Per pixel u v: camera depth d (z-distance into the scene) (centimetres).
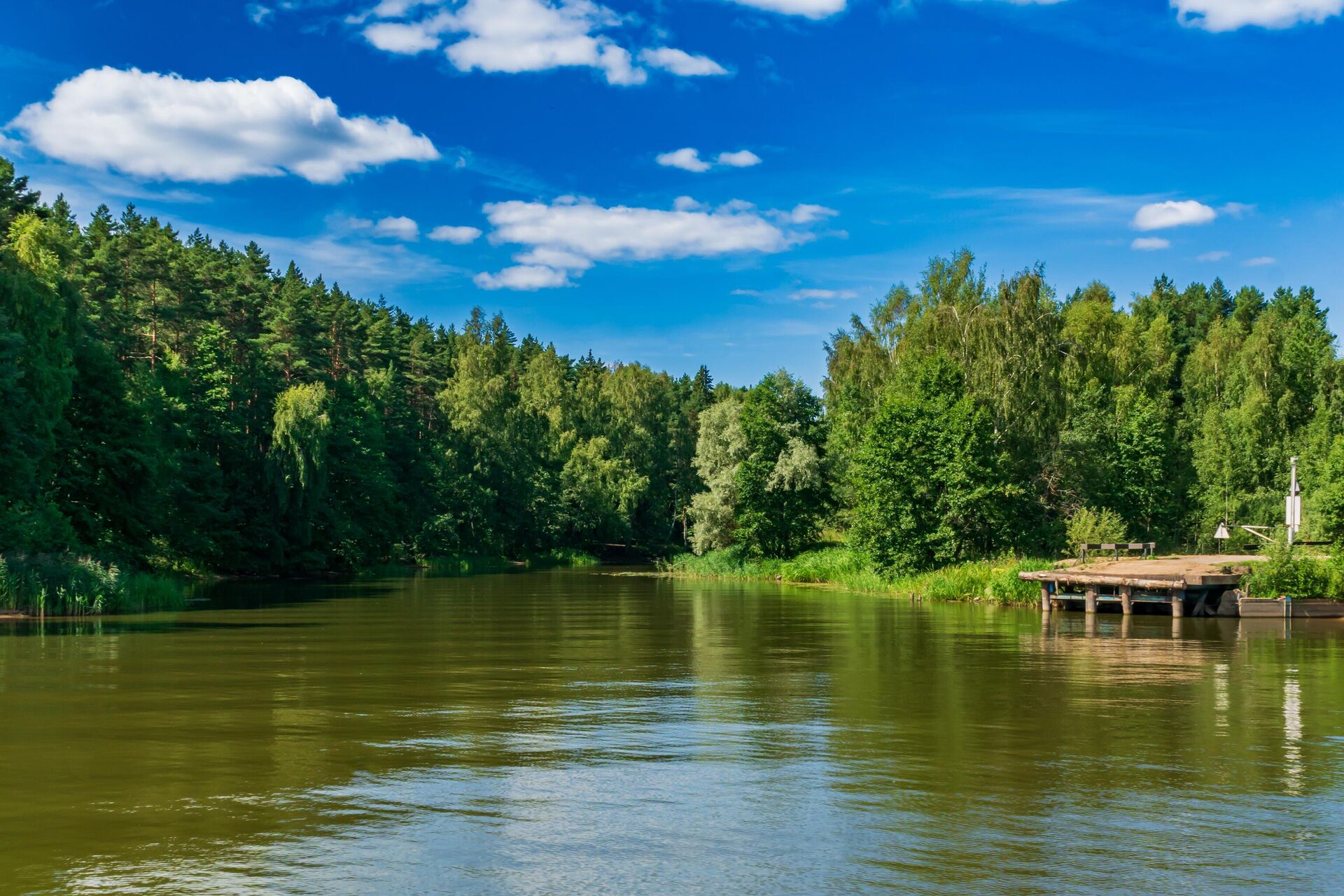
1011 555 5050
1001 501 5256
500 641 2902
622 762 1351
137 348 7725
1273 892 877
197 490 6431
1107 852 981
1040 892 875
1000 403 5584
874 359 6806
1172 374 10381
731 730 1564
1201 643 2817
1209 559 4612
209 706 1761
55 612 3722
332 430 7669
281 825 1055
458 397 11388
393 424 9938
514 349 18550
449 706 1773
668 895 868
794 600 4884
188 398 6875
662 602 4728
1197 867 941
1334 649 2684
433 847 989
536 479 11462
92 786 1207
